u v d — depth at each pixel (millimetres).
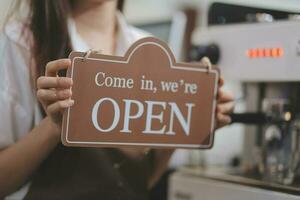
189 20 2461
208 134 1064
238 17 1374
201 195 1291
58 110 905
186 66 1023
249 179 1234
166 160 1302
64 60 903
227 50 1295
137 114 977
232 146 1766
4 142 1090
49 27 1093
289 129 1207
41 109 1099
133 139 979
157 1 2834
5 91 1070
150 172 1316
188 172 1396
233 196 1196
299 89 1247
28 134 1058
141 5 2783
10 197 1143
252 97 1373
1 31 1100
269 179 1223
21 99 1099
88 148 1128
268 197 1110
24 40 1099
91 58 928
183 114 1028
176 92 1016
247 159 1407
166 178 1785
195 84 1037
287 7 1554
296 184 1146
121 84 957
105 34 1243
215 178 1279
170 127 1016
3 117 1067
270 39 1174
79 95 925
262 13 1344
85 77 926
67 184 1109
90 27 1225
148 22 2078
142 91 979
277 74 1155
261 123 1264
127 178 1192
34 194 1104
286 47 1134
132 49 962
